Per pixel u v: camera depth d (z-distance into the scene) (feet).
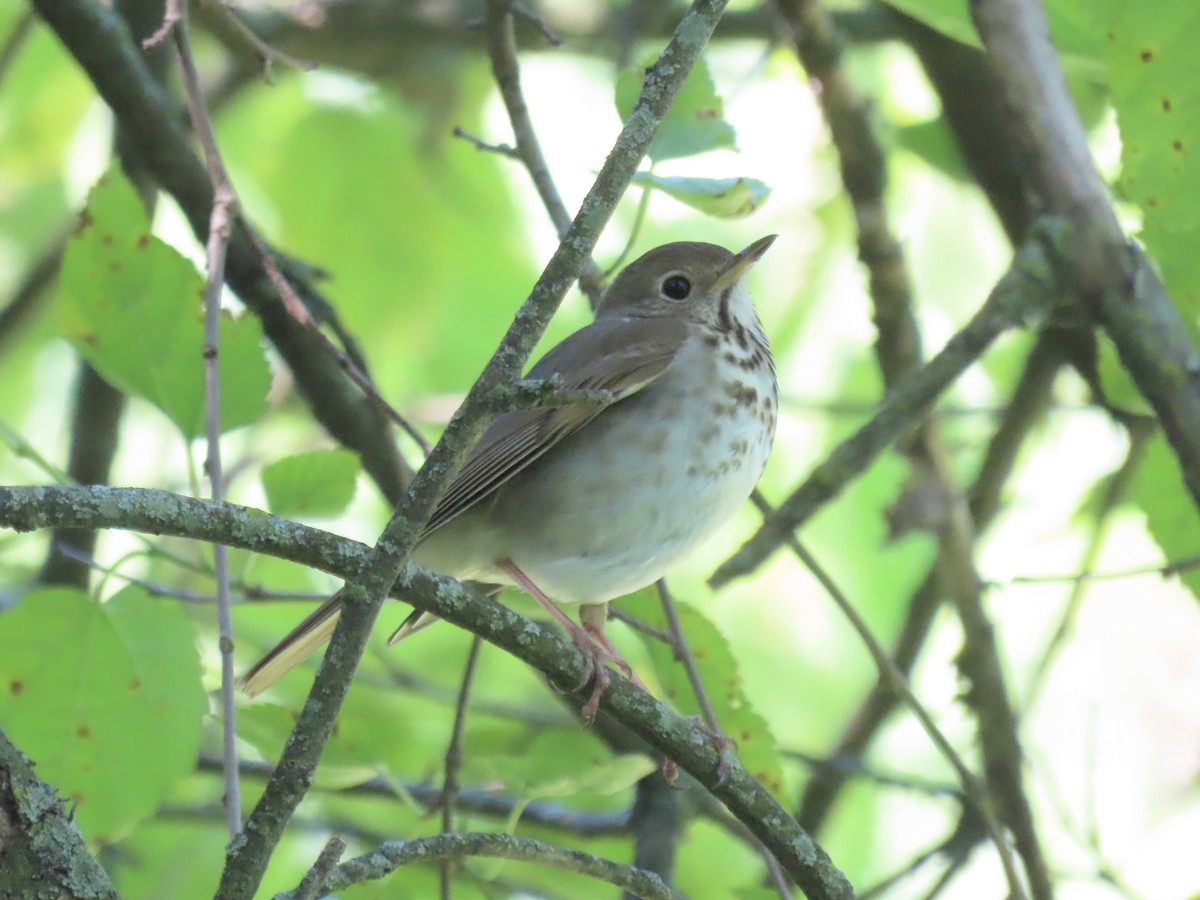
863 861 45.60
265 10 43.57
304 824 36.86
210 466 23.99
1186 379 27.04
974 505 38.52
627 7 43.39
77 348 26.03
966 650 35.06
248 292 33.32
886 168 35.99
